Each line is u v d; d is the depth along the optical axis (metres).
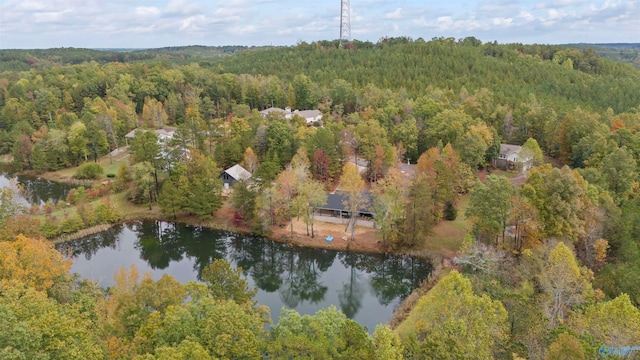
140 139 93.69
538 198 54.28
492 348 29.94
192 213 80.25
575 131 91.75
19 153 109.25
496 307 31.84
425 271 61.84
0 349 21.55
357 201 69.88
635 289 41.09
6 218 60.44
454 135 96.44
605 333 31.22
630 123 100.38
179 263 67.69
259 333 29.27
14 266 35.34
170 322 27.72
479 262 49.41
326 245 68.00
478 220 56.38
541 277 42.03
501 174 92.94
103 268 64.88
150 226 79.00
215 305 29.83
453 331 29.62
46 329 24.47
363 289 60.66
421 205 63.78
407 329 43.59
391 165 86.06
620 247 51.12
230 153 94.06
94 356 25.48
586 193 57.66
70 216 74.19
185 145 92.00
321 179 86.62
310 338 27.58
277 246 70.25
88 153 111.44
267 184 72.38
